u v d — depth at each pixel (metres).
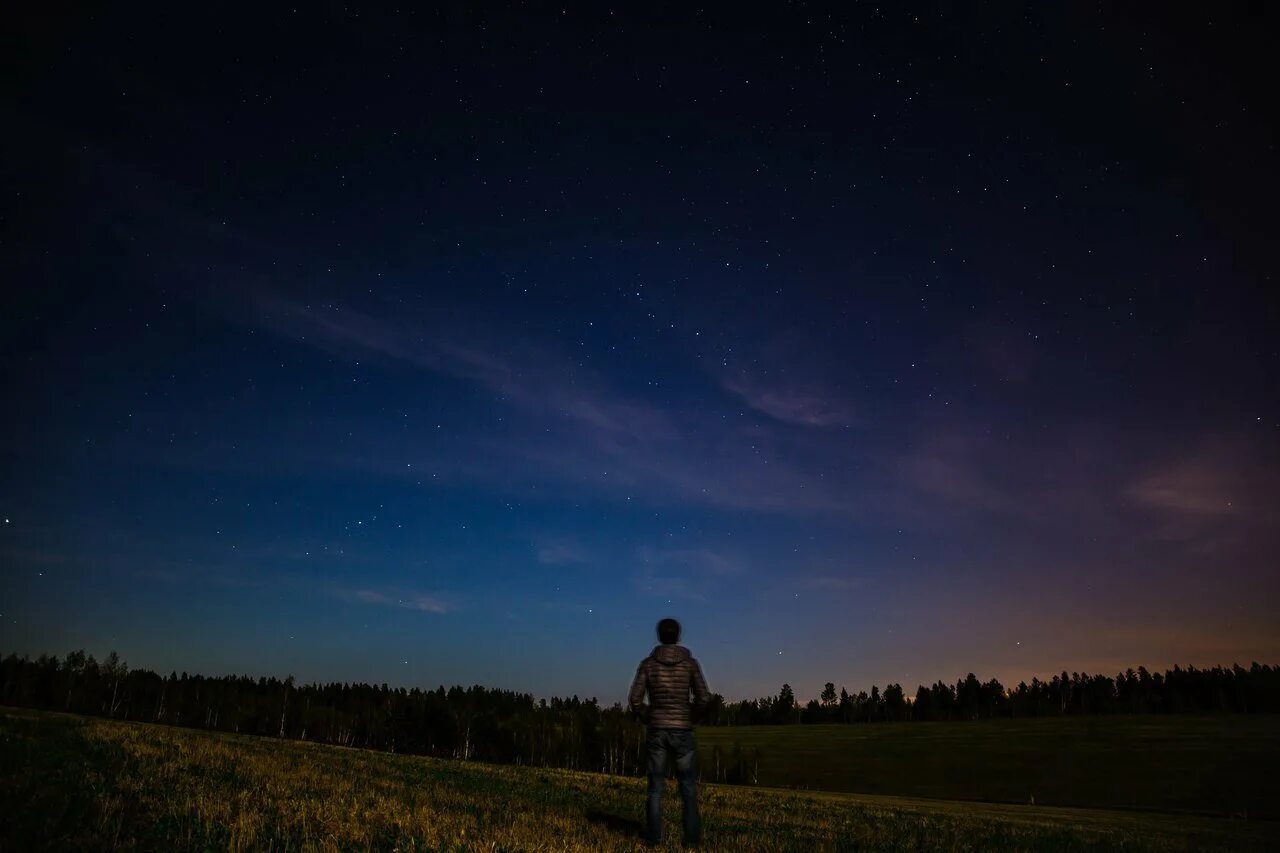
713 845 8.40
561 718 122.75
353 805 8.95
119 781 8.34
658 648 8.75
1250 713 160.75
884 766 118.31
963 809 41.59
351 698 147.50
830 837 10.74
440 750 115.06
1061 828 19.62
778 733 166.25
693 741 8.57
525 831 7.99
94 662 134.00
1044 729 148.38
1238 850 19.83
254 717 132.00
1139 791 93.50
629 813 11.73
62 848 5.20
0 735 11.98
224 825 6.71
